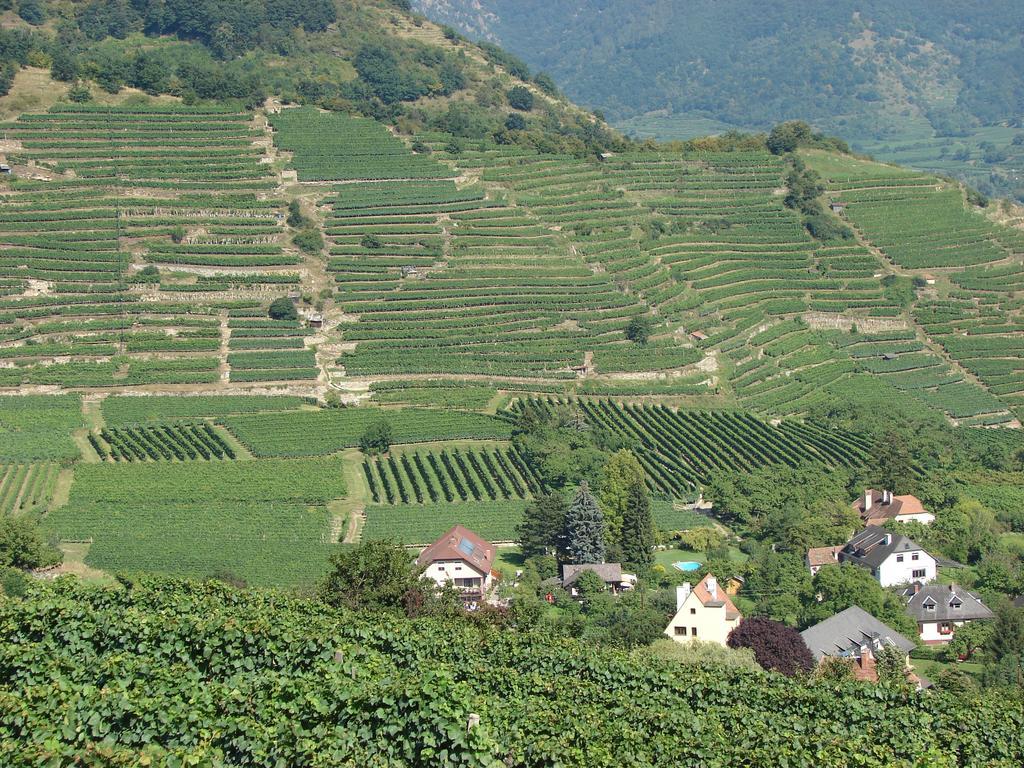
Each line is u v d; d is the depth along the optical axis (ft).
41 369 649.61
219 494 548.72
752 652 347.77
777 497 561.84
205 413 641.81
